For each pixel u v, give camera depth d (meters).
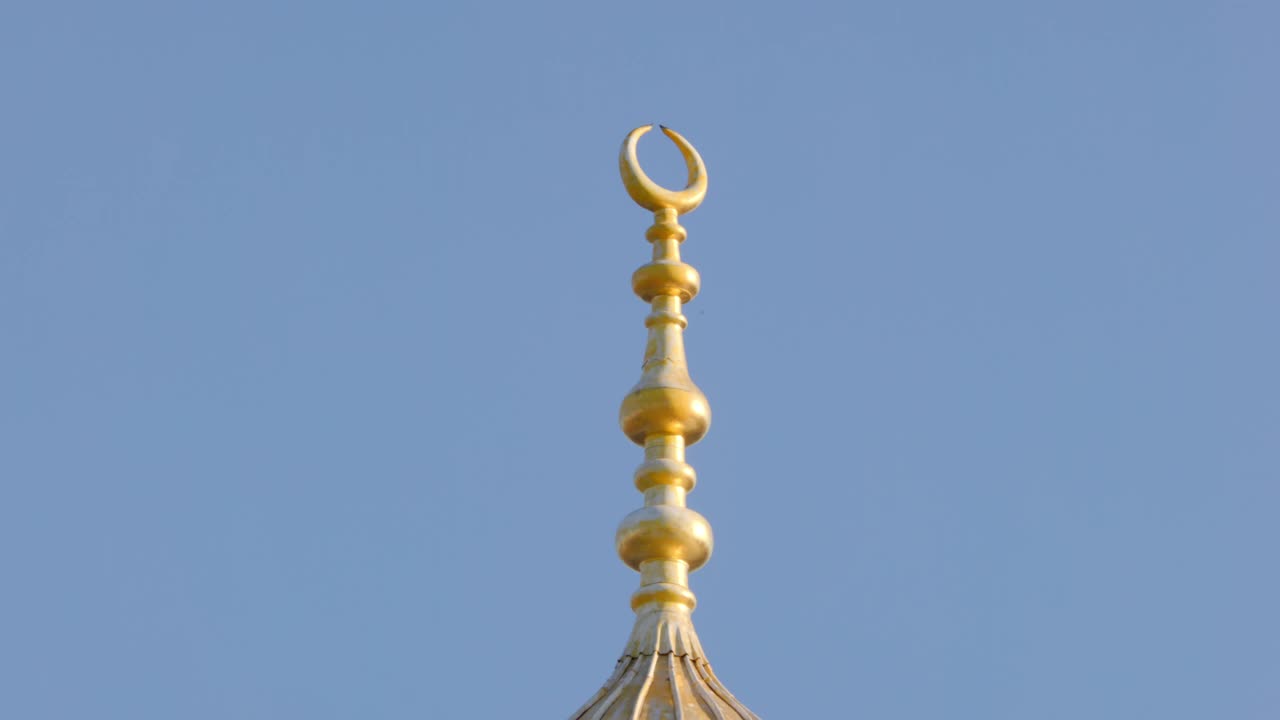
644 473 31.59
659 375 32.28
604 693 30.12
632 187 34.03
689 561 31.20
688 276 33.34
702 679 30.28
